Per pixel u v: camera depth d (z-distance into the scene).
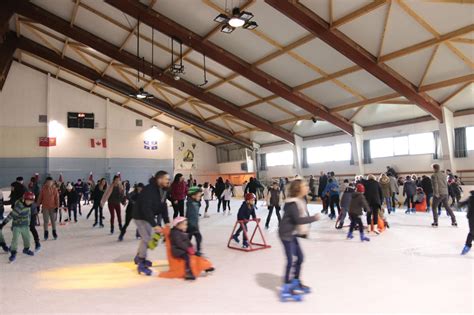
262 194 20.39
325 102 14.80
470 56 9.85
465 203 5.46
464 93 12.00
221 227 9.20
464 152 12.88
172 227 4.59
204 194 12.03
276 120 18.30
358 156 16.41
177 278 4.50
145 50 14.25
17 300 3.76
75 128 21.61
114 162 22.48
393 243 6.36
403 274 4.45
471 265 4.82
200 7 10.49
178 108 20.47
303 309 3.36
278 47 11.55
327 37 9.83
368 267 4.81
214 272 4.75
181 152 25.06
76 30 13.68
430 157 14.11
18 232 5.74
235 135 22.48
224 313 3.30
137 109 23.14
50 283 4.38
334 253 5.69
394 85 11.39
